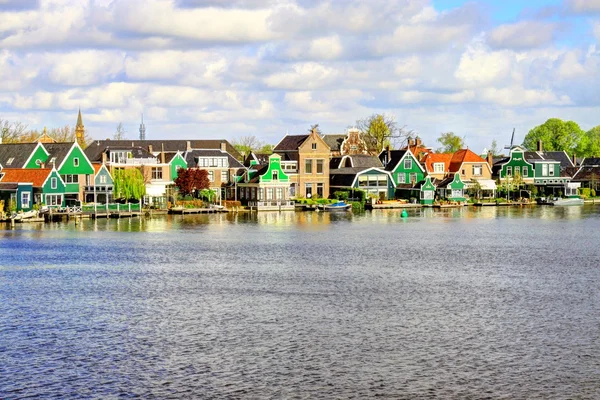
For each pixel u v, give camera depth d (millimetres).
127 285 63969
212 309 54375
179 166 156500
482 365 41250
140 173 142375
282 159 166250
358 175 164750
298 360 42156
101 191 140000
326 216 140125
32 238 99000
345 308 54562
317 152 165750
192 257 81188
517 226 119750
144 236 102438
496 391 37625
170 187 150000
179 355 43031
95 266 74562
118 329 48625
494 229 114562
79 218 128750
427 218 136250
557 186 192125
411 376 39656
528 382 38812
